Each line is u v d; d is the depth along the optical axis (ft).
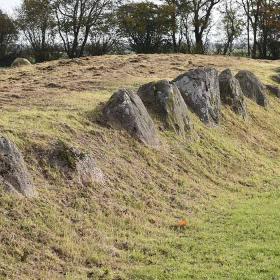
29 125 44.37
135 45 198.59
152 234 37.83
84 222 35.91
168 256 33.86
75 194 38.45
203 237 37.73
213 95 71.26
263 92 88.33
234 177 56.75
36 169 38.45
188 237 37.78
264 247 35.27
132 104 53.67
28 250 30.60
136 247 34.88
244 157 63.31
